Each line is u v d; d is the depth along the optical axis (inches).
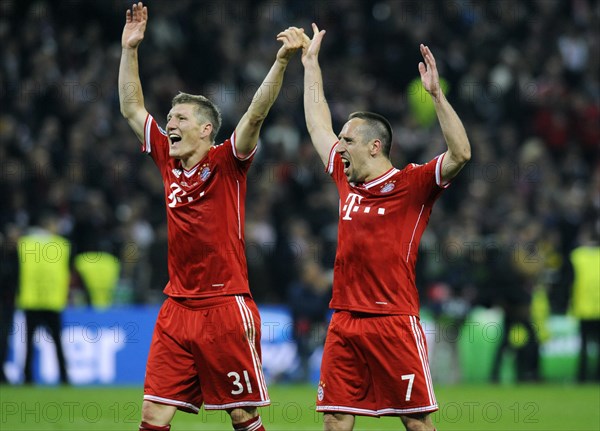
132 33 756.6
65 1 2066.9
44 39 1988.2
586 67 2573.8
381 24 2338.8
